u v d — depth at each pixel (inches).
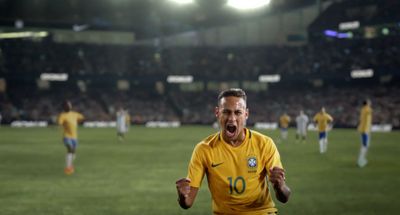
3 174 1103.6
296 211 692.1
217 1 5034.5
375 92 4190.5
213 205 311.0
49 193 846.5
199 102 4645.7
